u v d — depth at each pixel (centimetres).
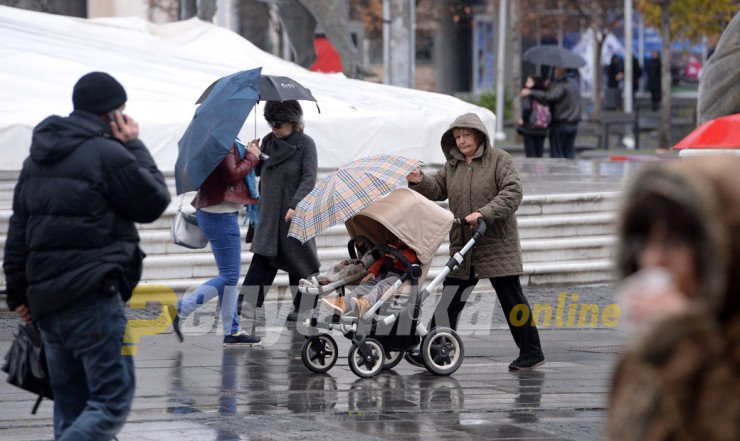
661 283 588
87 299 1277
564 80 6281
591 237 3434
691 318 583
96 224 1276
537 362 2206
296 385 2031
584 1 11219
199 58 4366
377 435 1647
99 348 1283
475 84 13012
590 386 2041
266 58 4716
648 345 600
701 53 12619
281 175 2481
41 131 1289
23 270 1330
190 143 2264
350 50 5009
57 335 1298
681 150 2405
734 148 2316
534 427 1708
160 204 1298
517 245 2162
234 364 2230
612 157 6562
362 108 3828
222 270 2403
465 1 12325
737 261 571
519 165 5438
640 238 595
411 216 2039
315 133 3531
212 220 2366
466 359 2333
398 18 6888
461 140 2134
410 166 2092
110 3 8606
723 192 573
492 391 1992
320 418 1764
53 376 1345
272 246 2492
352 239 2139
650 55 12794
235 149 2331
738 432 582
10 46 3972
